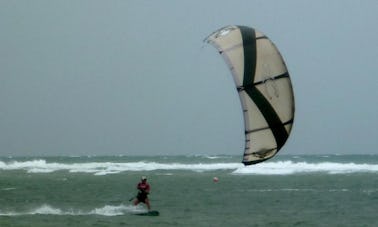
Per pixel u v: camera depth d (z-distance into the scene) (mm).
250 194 151500
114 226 89625
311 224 93750
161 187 180375
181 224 92688
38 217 100688
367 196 143000
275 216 103875
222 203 128375
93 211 111562
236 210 114062
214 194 152250
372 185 181875
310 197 141625
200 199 138375
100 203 130500
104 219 98312
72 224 91188
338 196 143750
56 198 143375
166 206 122375
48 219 97812
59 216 102125
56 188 178750
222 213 108500
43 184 199250
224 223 94000
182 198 141500
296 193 153375
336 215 105312
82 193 159125
